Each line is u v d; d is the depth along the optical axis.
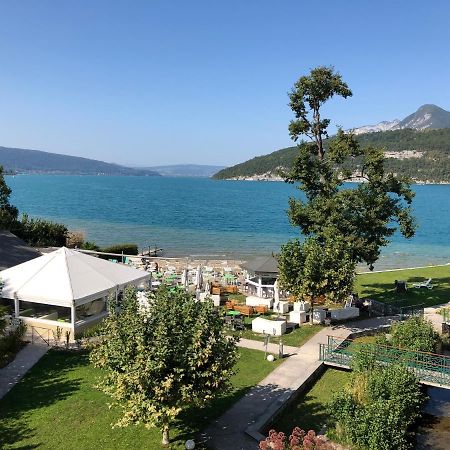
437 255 65.75
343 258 27.81
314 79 31.52
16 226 54.09
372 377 17.05
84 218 104.94
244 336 26.45
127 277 29.70
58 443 15.22
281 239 78.19
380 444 15.15
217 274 45.81
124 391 13.85
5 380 19.95
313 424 17.31
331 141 32.41
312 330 27.64
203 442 15.29
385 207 31.22
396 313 31.81
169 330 14.06
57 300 25.06
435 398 20.73
